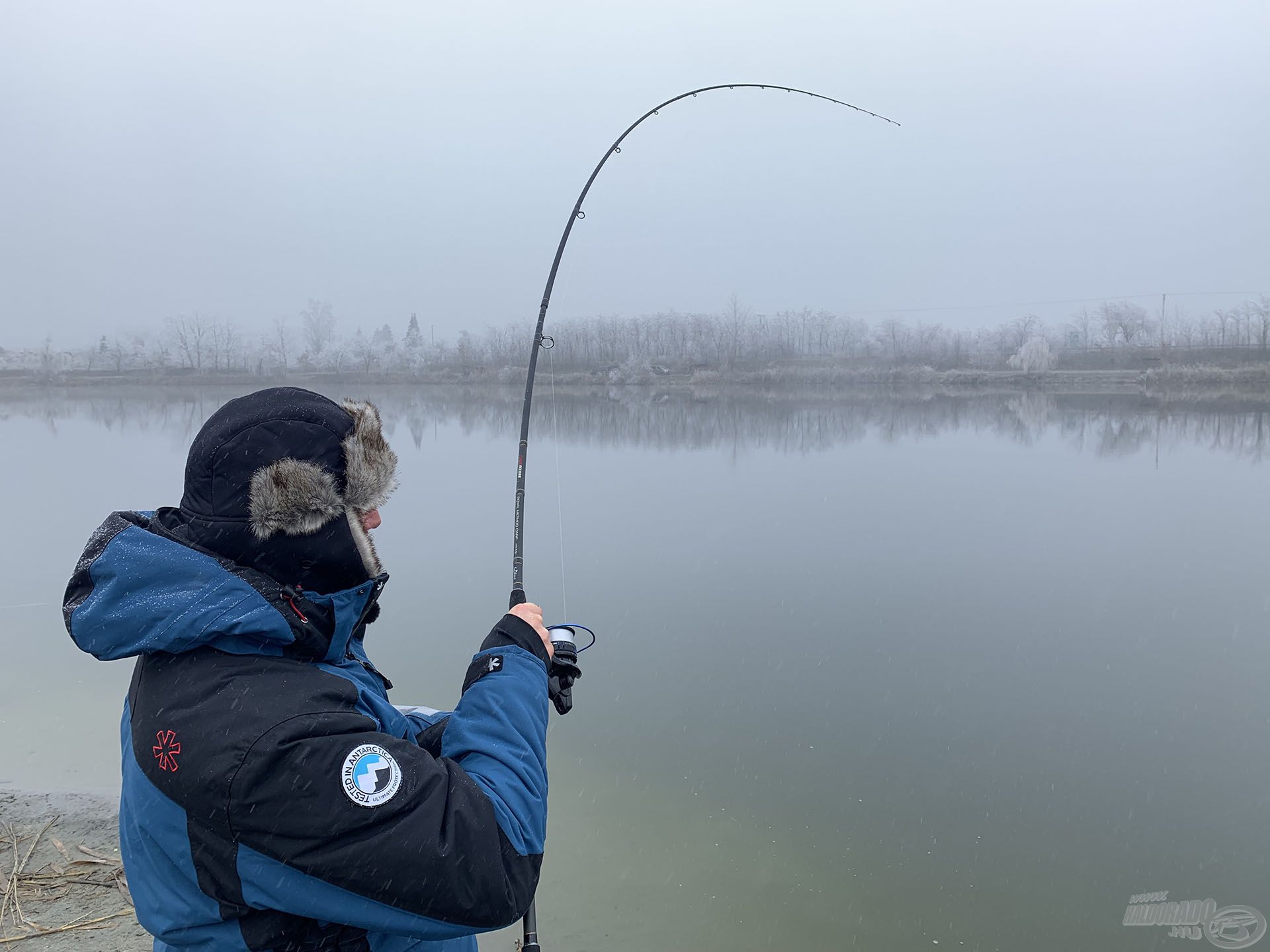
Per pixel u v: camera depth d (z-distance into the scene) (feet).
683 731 15.37
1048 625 21.24
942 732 15.39
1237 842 11.94
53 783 13.10
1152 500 39.91
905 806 12.89
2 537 31.68
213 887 3.34
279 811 3.23
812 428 80.02
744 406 111.34
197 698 3.40
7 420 89.81
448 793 3.57
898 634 20.70
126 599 3.43
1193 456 57.62
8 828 11.64
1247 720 15.93
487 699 4.26
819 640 20.08
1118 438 69.72
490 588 24.49
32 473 47.65
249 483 3.61
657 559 28.02
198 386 169.17
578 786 13.56
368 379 159.63
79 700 16.66
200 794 3.26
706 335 140.56
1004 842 12.07
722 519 34.76
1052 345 153.07
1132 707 16.48
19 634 20.81
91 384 168.76
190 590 3.44
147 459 53.83
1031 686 17.48
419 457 56.29
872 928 10.31
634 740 15.10
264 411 3.73
